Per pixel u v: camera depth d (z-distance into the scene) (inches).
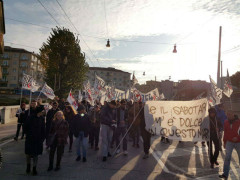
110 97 670.5
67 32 1487.5
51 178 197.9
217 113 343.0
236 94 1103.6
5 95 1984.5
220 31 778.2
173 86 2571.4
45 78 1499.8
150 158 283.1
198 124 261.9
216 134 251.4
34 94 1690.5
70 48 1462.8
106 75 4237.2
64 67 1453.0
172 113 273.7
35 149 205.8
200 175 218.1
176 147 365.4
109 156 289.9
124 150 300.5
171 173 222.1
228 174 217.5
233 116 211.9
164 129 273.1
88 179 197.8
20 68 3184.1
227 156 210.1
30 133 206.5
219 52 780.0
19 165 236.2
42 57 1502.2
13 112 752.3
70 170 224.1
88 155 294.5
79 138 263.9
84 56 1534.2
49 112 320.2
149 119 277.6
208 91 322.0
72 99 422.3
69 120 313.6
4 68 3174.2
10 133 470.6
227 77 386.0
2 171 213.0
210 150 252.7
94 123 328.2
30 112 212.8
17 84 3166.8
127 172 221.6
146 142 289.3
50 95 424.8
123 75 4384.8
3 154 284.2
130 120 341.4
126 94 738.8
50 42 1470.2
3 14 723.4
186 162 267.3
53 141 223.6
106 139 273.9
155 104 279.7
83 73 1508.4
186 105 270.7
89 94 548.7
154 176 211.3
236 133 209.0
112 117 280.4
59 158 224.5
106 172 220.1
